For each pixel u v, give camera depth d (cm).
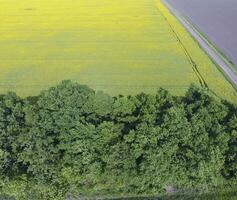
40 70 6681
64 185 3606
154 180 3609
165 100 4288
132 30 8619
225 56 7056
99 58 7150
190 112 4088
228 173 3709
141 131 3759
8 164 3716
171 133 3759
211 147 3653
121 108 4169
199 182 3609
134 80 6206
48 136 3841
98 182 3659
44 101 4066
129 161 3641
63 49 7631
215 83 5941
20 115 4166
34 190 3562
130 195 3703
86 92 4188
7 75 6512
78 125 3844
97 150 3788
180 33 8306
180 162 3638
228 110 4241
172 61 6881
